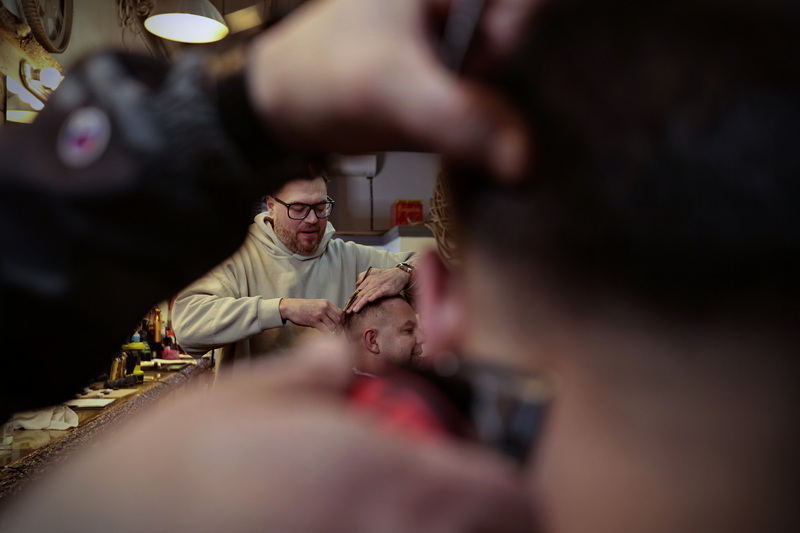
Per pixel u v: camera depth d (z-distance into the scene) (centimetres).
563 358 26
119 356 293
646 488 24
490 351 28
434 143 28
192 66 44
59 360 49
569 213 25
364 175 564
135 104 45
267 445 23
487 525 23
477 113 26
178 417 25
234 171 44
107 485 23
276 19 42
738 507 24
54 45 321
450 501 23
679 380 24
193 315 212
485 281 28
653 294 24
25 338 47
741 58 23
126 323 50
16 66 286
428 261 33
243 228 49
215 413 25
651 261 24
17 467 144
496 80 27
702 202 23
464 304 30
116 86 47
